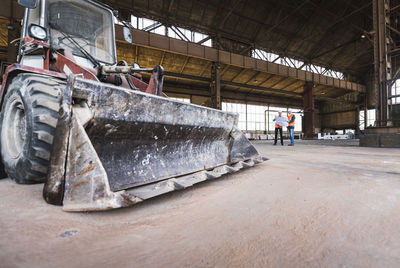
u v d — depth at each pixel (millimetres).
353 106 30703
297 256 762
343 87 25719
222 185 1820
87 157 1088
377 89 8008
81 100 1236
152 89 2184
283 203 1352
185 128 1868
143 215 1147
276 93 28609
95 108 1251
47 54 2008
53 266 686
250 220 1087
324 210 1227
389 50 7922
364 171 2508
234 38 19875
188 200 1411
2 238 857
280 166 2898
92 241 857
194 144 2066
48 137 1495
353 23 20531
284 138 26688
